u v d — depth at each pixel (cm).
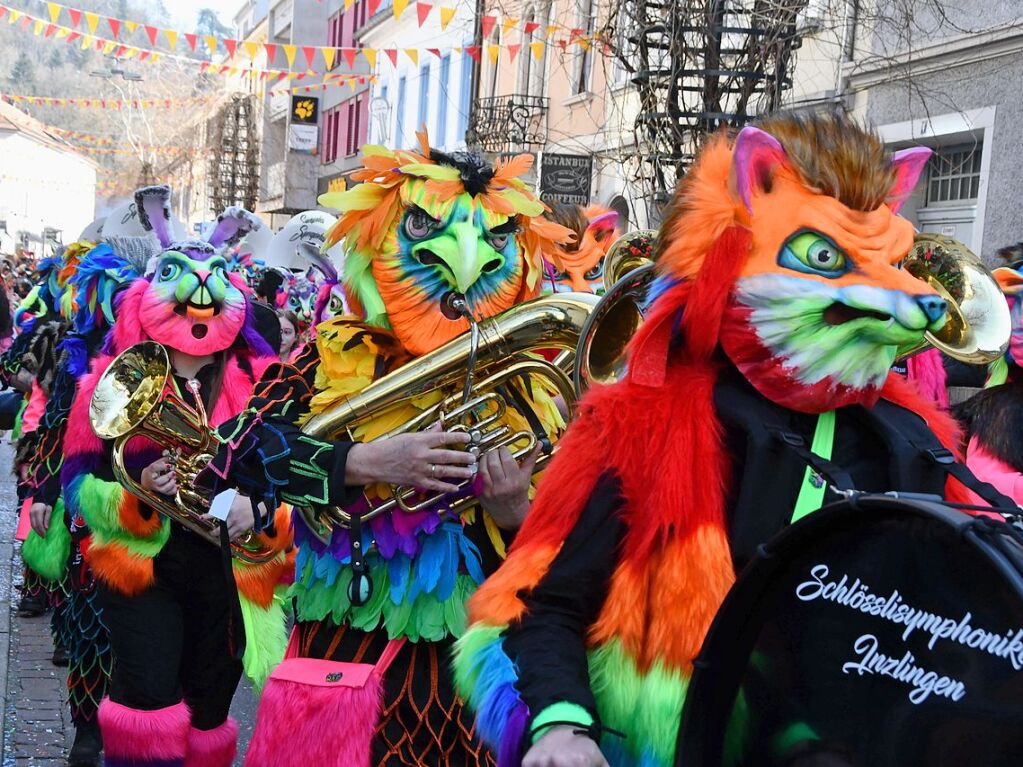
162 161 6225
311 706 283
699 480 183
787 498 181
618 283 218
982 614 136
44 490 493
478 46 1742
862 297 181
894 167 195
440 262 288
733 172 191
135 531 369
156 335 400
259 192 4684
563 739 174
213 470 300
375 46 3170
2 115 6762
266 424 296
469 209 290
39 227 6944
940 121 1001
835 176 188
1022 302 318
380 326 299
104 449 388
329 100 3872
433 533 291
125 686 370
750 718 167
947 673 140
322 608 299
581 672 183
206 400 407
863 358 185
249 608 379
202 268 400
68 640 438
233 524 363
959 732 138
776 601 164
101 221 700
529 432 290
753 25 799
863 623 152
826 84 1100
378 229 291
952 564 141
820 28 820
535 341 284
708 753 172
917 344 211
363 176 299
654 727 179
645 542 184
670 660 180
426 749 287
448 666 290
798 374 185
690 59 799
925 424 195
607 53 1005
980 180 964
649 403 189
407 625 290
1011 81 930
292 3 4247
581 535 190
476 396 289
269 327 440
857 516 152
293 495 290
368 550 290
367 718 283
